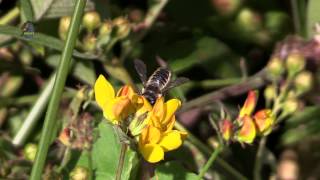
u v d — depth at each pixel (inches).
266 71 14.4
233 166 14.5
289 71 13.3
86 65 13.9
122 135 10.0
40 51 13.6
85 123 11.6
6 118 14.4
